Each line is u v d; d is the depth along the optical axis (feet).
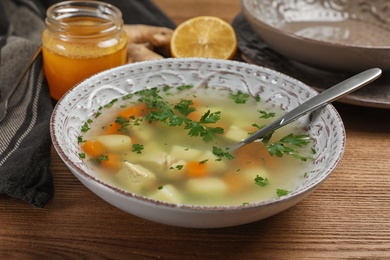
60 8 2.36
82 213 1.82
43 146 1.94
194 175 1.78
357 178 1.99
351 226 1.80
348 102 2.20
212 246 1.72
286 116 1.88
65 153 1.68
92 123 1.98
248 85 2.16
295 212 1.84
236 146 1.91
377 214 1.85
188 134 1.96
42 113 2.15
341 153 1.72
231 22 2.83
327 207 1.87
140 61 2.24
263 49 2.54
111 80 2.07
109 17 2.37
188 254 1.69
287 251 1.71
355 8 2.83
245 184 1.76
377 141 2.17
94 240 1.73
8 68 2.29
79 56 2.24
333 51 2.22
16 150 1.93
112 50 2.29
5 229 1.75
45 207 1.83
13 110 2.16
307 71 2.41
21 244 1.71
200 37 2.55
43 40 2.30
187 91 2.18
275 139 1.94
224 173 1.80
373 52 2.18
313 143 1.90
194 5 3.13
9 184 1.81
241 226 1.78
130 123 1.99
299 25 2.79
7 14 2.60
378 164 2.06
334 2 2.85
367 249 1.73
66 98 1.90
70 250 1.70
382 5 2.78
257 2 2.76
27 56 2.33
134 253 1.69
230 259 1.69
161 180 1.77
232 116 2.06
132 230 1.76
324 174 1.65
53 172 1.96
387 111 2.32
